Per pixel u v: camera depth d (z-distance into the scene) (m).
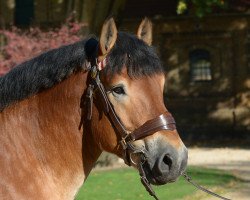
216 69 29.25
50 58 4.52
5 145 4.38
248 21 28.83
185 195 12.30
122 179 14.45
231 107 28.91
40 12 18.52
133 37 4.45
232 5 28.77
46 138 4.48
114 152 4.40
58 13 18.30
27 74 4.51
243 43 28.94
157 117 4.22
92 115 4.40
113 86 4.28
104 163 17.33
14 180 4.27
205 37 29.23
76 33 16.42
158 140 4.20
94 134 4.42
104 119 4.35
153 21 29.52
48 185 4.40
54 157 4.46
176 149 4.17
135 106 4.24
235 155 21.70
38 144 4.45
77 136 4.46
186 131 29.06
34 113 4.50
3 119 4.48
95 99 4.38
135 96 4.25
